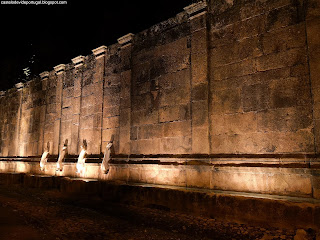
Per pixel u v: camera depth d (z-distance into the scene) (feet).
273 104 23.70
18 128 56.08
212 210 22.45
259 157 23.61
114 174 35.01
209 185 25.93
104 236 18.25
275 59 24.04
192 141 28.04
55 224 21.02
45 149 48.26
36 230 19.20
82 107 42.47
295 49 23.09
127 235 18.52
